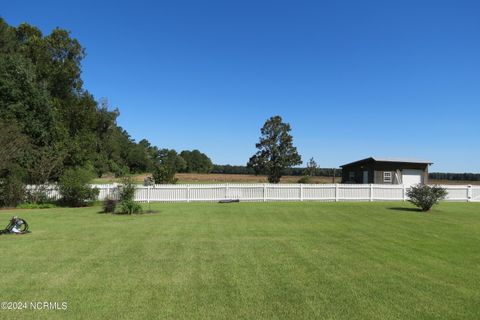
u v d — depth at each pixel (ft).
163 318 17.58
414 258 29.25
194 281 23.16
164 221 49.01
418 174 126.00
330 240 36.42
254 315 18.01
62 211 62.18
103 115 202.39
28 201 73.31
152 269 25.77
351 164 132.77
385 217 54.49
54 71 137.69
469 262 28.07
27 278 23.63
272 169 160.86
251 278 23.81
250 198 86.74
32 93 89.15
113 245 33.47
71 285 22.31
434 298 20.36
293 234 39.60
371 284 22.70
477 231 42.27
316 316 17.90
